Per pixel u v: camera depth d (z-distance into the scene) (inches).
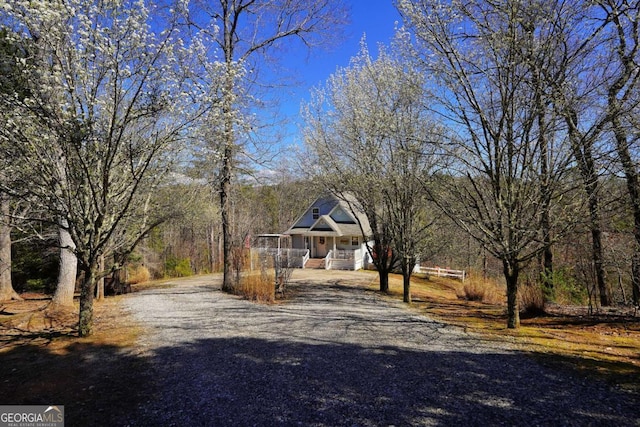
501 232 281.3
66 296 390.6
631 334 281.7
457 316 372.5
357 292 576.1
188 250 1342.3
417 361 225.0
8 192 239.9
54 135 226.8
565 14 252.4
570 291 421.4
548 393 176.2
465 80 287.4
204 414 160.1
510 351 243.4
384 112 447.2
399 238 474.3
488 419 152.5
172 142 273.6
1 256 559.8
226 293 538.0
